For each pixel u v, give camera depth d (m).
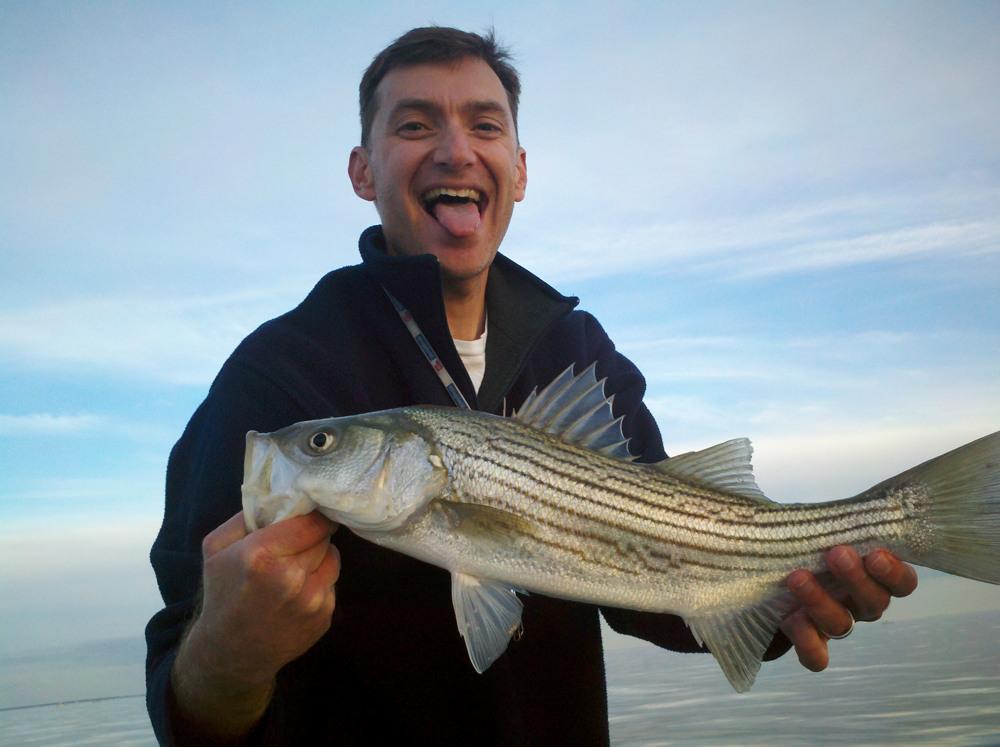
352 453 0.46
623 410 0.69
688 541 0.51
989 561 0.50
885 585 0.49
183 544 0.49
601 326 0.74
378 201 0.66
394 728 0.50
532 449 0.50
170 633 0.46
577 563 0.49
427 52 0.62
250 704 0.41
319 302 0.60
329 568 0.40
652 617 0.60
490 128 0.63
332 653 0.51
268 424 0.51
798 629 0.50
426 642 0.52
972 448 0.52
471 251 0.61
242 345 0.55
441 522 0.47
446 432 0.49
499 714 0.52
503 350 0.62
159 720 0.42
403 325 0.59
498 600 0.47
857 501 0.53
